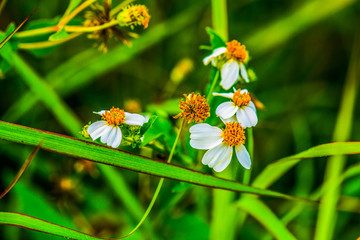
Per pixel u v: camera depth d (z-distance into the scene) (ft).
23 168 1.35
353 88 1.79
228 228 1.69
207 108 1.41
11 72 1.98
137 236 1.69
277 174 1.69
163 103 1.87
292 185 2.06
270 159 2.15
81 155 1.36
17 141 1.36
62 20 1.56
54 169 1.89
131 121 1.42
